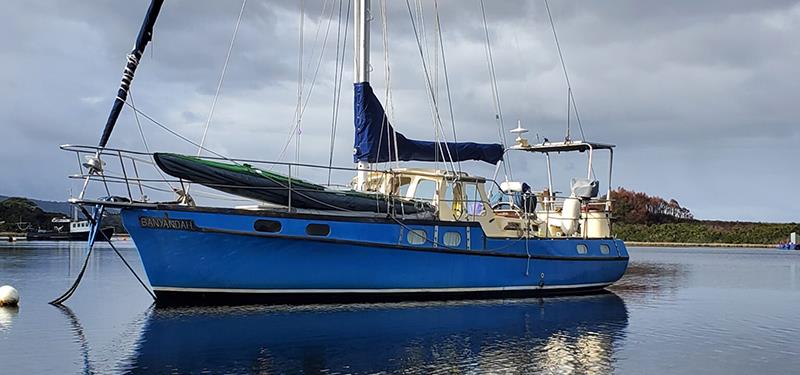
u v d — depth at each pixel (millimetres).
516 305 17203
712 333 14070
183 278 14453
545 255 18812
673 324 15180
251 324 13172
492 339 12586
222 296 14914
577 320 15203
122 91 13898
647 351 12008
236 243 14477
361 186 17781
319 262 15258
